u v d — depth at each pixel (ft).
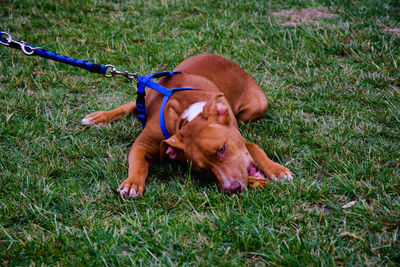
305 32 13.62
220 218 10.30
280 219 10.28
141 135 11.14
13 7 15.26
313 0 15.38
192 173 10.96
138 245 10.17
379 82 12.23
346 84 12.29
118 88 12.58
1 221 10.37
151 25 14.16
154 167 11.13
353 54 12.91
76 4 15.55
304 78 12.51
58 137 11.59
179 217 10.42
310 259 9.85
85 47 13.41
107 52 13.30
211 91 11.28
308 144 11.32
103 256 10.02
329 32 13.53
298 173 10.84
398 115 11.56
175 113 10.97
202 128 10.68
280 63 12.93
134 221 10.34
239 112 11.84
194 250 10.03
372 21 13.70
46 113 11.94
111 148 11.38
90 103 12.26
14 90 12.42
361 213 10.26
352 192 10.52
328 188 10.55
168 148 10.75
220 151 10.59
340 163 10.85
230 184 10.52
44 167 11.00
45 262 10.01
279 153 11.16
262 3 15.24
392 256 9.85
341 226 10.21
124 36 13.75
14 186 10.70
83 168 11.05
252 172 10.74
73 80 12.63
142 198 10.62
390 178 10.62
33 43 13.56
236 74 11.87
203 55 11.96
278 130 11.57
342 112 11.76
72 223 10.38
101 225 10.35
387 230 10.11
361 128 11.44
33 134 11.59
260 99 11.85
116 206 10.55
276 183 10.65
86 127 11.77
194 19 14.32
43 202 10.56
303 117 11.80
